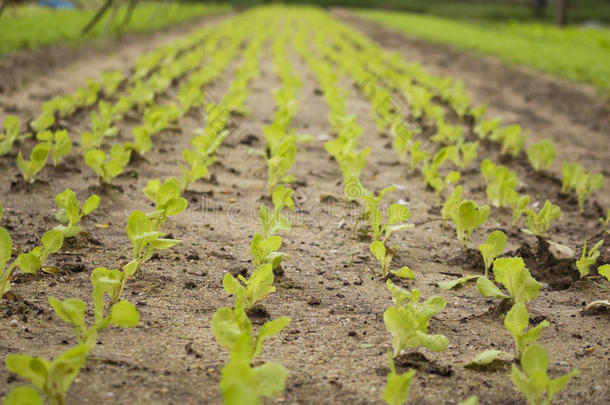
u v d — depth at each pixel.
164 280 3.51
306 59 14.74
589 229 4.99
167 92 9.57
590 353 2.93
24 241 3.87
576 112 10.62
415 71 12.81
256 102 9.48
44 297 3.18
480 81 13.86
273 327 2.44
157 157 6.16
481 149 7.46
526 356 2.42
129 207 4.71
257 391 2.08
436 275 3.88
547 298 3.62
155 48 16.66
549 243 4.20
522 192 5.94
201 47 15.76
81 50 14.05
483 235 4.63
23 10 21.59
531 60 16.22
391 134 7.87
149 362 2.63
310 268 3.86
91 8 29.03
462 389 2.58
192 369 2.60
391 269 3.90
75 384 2.41
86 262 3.66
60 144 5.36
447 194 5.64
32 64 11.29
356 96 10.66
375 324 3.16
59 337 2.79
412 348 2.93
